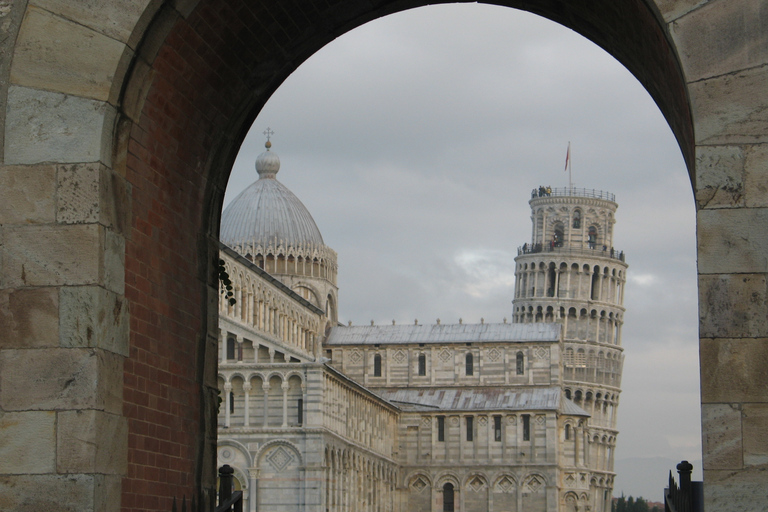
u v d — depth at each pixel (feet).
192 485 65.77
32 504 51.55
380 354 547.90
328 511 371.97
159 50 57.77
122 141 56.70
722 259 50.42
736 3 51.62
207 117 67.62
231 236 531.50
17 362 52.80
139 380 58.29
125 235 56.90
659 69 62.13
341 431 402.31
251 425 368.07
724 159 50.96
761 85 51.03
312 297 531.09
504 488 504.84
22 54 54.85
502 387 534.78
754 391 49.32
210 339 70.33
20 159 54.24
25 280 53.42
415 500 511.40
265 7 64.64
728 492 48.75
